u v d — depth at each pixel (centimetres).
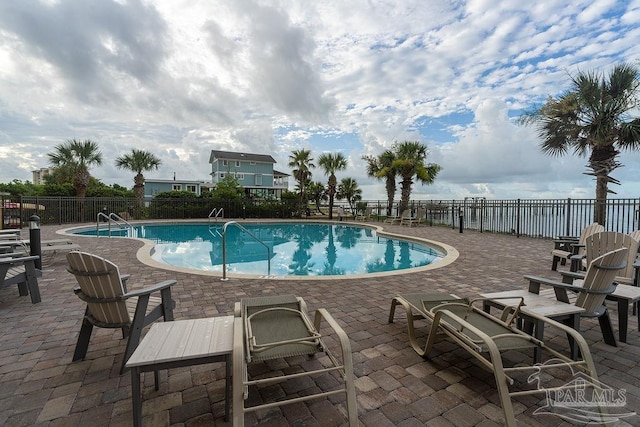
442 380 230
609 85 826
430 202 1645
